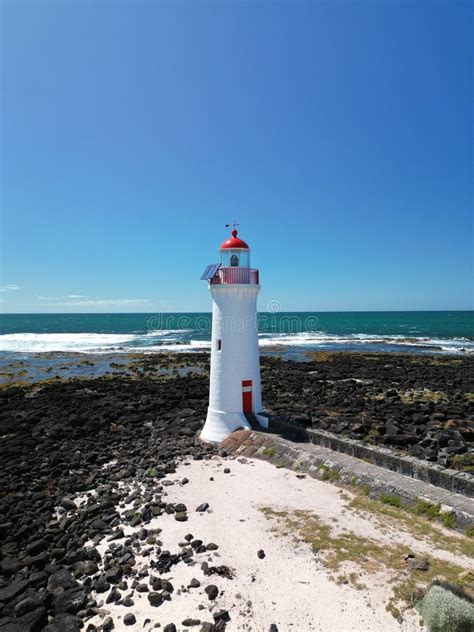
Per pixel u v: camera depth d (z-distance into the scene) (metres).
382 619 6.17
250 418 14.89
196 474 12.20
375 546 7.94
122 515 10.10
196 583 7.21
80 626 6.55
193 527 9.12
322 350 50.19
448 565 7.24
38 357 44.66
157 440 16.20
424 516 8.98
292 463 12.22
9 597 7.23
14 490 12.12
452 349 50.56
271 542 8.30
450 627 5.61
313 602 6.62
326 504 9.76
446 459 13.09
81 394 25.53
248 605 6.67
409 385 27.47
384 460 10.98
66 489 12.01
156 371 35.28
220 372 14.86
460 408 20.36
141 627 6.42
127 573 7.77
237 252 15.02
